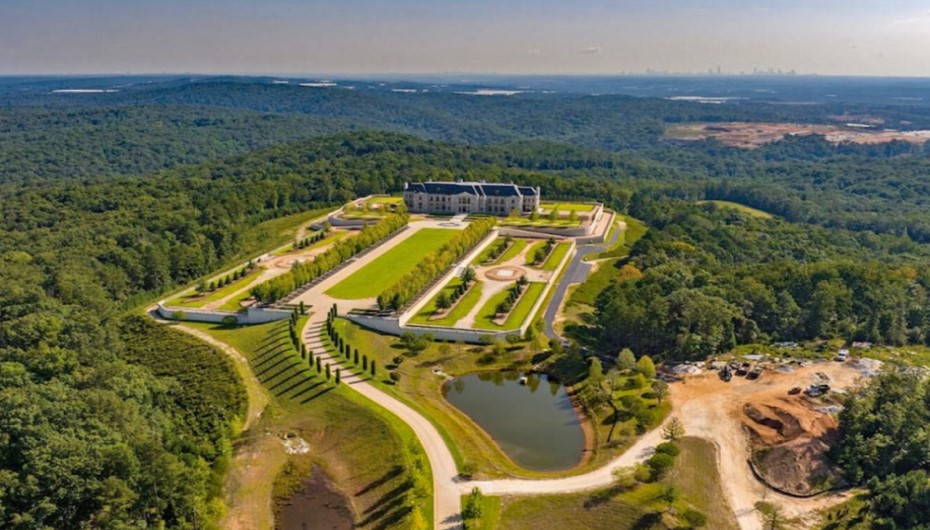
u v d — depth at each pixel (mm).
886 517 132125
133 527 118500
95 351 190750
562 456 155375
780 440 152875
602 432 162875
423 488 132500
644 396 175625
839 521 131500
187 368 197250
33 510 115688
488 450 156375
